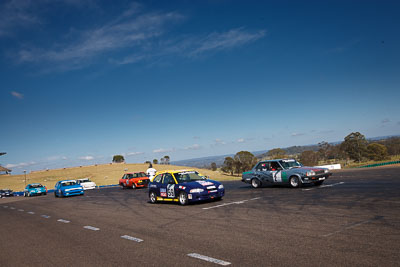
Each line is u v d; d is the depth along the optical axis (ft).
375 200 30.83
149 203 48.52
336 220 23.57
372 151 238.48
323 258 15.24
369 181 49.26
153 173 100.58
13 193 147.74
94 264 17.72
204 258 16.94
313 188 46.93
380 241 17.25
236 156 263.08
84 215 40.70
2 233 31.89
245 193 49.49
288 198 38.60
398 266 13.48
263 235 21.01
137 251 19.67
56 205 60.29
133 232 26.03
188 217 31.30
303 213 27.68
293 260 15.33
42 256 20.66
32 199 88.74
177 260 17.06
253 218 27.58
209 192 40.70
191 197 39.65
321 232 20.38
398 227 19.86
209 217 30.17
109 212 41.63
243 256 16.71
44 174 276.62
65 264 18.24
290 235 20.35
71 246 22.81
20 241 26.63
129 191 85.76
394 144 270.87
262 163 55.52
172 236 23.17
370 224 21.36
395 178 49.83
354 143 245.24
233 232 22.74
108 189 109.09
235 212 31.76
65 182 86.28
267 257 16.17
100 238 24.75
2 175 298.56
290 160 53.98
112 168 290.56
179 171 45.42
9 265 19.19
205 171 256.32
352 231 19.92
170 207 40.81
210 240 20.92
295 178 49.21
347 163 246.47
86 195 83.61
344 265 14.06
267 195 43.83
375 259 14.52
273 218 26.71
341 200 32.86
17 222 39.81
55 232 29.58
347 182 51.39
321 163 257.14
